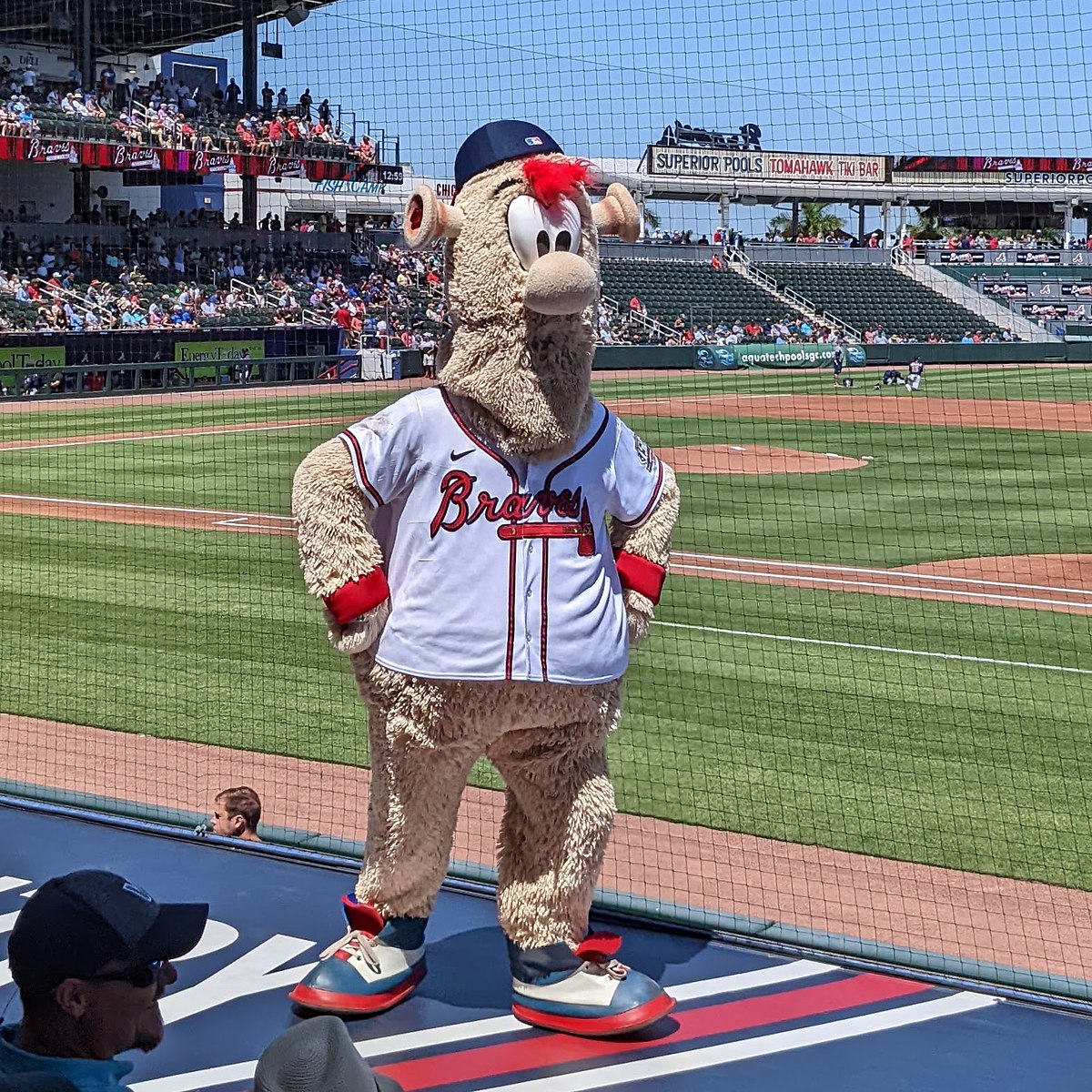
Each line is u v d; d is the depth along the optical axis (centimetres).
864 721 871
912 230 6009
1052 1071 344
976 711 894
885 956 437
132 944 214
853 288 4822
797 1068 344
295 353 3662
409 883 375
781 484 2039
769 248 4622
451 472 355
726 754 804
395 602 362
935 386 3916
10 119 3072
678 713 888
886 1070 343
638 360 4016
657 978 399
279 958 404
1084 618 1180
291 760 795
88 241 3594
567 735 365
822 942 446
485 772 771
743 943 427
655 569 385
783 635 1107
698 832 686
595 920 443
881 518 1736
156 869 468
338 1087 195
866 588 1304
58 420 2770
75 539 1507
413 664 355
